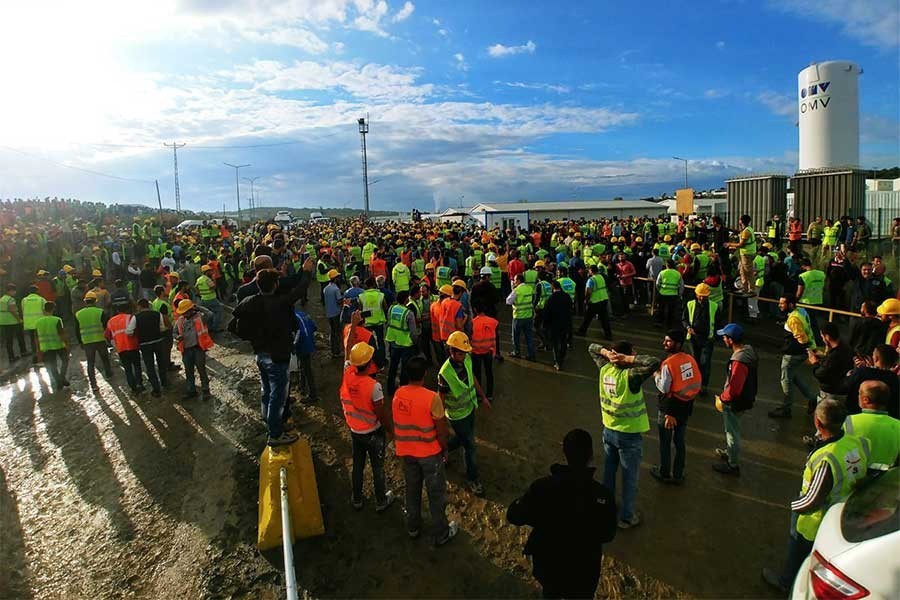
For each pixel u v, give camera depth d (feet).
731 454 20.67
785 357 25.57
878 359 17.21
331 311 39.32
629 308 50.60
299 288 20.29
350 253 73.41
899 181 95.50
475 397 20.63
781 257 46.29
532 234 73.05
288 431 26.68
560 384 32.30
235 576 16.76
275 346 19.57
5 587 16.98
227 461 24.43
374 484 20.08
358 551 17.56
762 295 44.68
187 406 31.53
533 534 11.88
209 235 101.71
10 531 20.16
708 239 65.72
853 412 17.46
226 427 28.19
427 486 17.19
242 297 21.33
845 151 78.33
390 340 29.58
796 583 10.74
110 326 33.86
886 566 8.40
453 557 17.03
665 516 18.38
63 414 31.73
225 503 21.07
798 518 13.09
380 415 18.75
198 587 16.42
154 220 142.61
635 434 17.06
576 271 49.39
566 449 12.07
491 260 53.62
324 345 43.70
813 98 79.15
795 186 77.20
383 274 55.47
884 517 9.32
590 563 11.43
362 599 15.38
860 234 57.82
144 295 55.31
